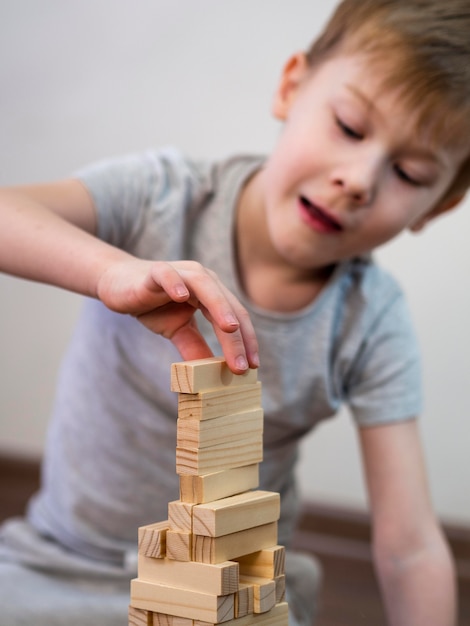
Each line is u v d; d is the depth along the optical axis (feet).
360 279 3.76
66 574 3.67
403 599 3.59
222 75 6.42
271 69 6.26
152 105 6.65
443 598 3.55
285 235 3.33
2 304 7.13
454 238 5.90
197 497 2.02
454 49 3.12
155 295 2.34
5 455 7.20
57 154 6.96
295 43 6.18
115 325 3.69
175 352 3.57
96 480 3.73
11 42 7.00
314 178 3.21
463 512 6.00
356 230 3.26
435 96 3.06
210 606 1.95
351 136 3.18
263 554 2.11
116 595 3.54
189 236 3.71
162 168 3.74
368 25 3.25
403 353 3.80
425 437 6.07
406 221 3.32
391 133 3.12
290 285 3.66
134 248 3.65
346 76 3.21
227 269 3.65
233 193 3.69
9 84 7.04
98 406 3.75
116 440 3.71
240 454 2.13
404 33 3.14
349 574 6.03
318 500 6.34
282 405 3.67
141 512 3.71
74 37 6.82
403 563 3.62
